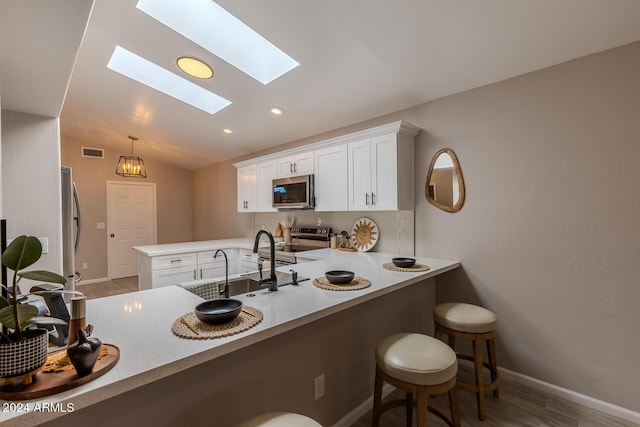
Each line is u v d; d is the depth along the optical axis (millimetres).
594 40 1801
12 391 736
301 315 1308
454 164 2531
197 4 2172
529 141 2152
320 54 2266
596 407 1900
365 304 1981
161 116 3887
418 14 1792
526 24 1759
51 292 1057
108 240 5812
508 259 2266
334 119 3305
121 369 873
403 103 2807
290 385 1536
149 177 6270
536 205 2127
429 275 2146
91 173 5613
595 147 1895
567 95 1994
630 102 1779
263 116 3445
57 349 991
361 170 2852
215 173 5875
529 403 1983
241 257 4020
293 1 1812
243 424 1034
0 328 903
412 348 1474
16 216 2014
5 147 1979
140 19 2123
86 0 971
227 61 2500
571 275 1997
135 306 1446
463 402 2006
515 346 2240
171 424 1136
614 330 1849
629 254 1795
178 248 3666
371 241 3146
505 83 2264
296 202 3396
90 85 3178
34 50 1243
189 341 1058
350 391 1865
